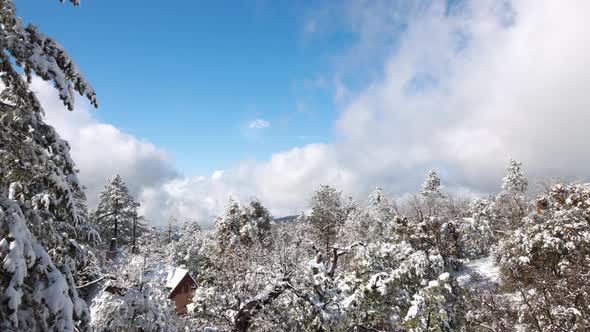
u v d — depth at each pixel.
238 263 16.89
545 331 14.43
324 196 32.66
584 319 13.73
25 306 4.67
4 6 4.86
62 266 5.49
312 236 25.39
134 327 9.29
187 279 32.72
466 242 41.56
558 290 15.32
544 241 20.94
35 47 4.92
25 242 4.44
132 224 49.00
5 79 5.02
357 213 33.34
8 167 5.46
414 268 17.16
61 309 4.75
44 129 5.32
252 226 35.50
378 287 16.17
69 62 5.50
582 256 20.03
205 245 37.06
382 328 16.03
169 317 10.34
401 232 35.66
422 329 14.15
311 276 14.21
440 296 14.55
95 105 5.88
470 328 17.17
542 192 40.56
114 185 47.12
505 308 16.92
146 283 10.16
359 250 18.33
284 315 14.30
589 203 24.58
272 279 14.77
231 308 16.11
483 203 46.97
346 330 14.20
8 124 5.20
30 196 5.85
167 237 69.38
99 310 9.75
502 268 22.97
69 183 5.45
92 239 7.84
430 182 56.47
